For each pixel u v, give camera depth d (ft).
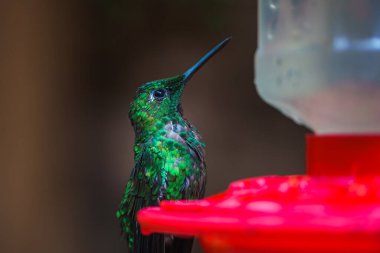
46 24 41.52
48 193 40.57
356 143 10.79
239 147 46.29
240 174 46.09
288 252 8.88
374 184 10.34
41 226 39.91
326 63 10.91
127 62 44.88
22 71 40.22
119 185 43.83
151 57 45.27
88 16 43.70
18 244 38.93
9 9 40.06
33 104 40.50
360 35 10.75
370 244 8.36
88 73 43.65
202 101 46.09
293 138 46.44
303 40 11.16
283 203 9.81
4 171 38.99
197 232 9.21
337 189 10.32
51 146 41.16
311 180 10.96
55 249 40.29
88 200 42.57
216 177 45.85
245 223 8.77
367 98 10.83
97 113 43.83
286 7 11.43
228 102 46.24
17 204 39.09
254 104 46.37
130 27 44.75
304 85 11.11
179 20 45.44
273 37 11.67
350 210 9.11
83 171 42.60
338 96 10.94
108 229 42.75
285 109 12.01
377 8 10.69
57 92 41.93
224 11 45.73
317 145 11.06
